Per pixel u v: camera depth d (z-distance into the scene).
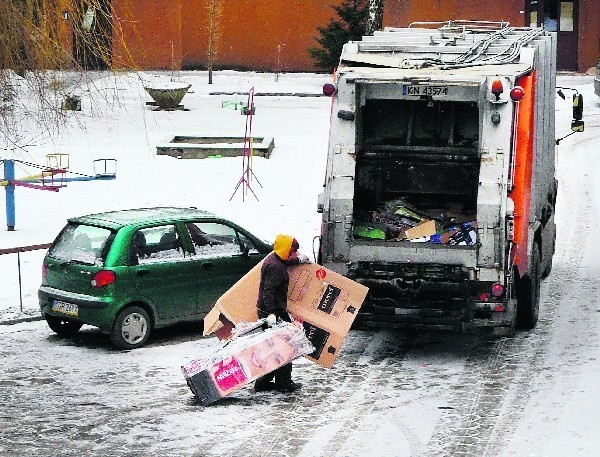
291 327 12.31
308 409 11.73
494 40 15.80
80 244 14.43
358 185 14.77
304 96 40.56
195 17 47.75
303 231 20.58
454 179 15.10
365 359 13.84
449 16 47.03
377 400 12.04
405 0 46.81
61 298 14.33
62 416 11.48
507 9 47.50
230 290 12.84
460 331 13.62
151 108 36.34
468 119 14.89
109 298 13.98
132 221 14.52
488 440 10.64
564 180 27.19
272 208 22.45
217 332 13.04
